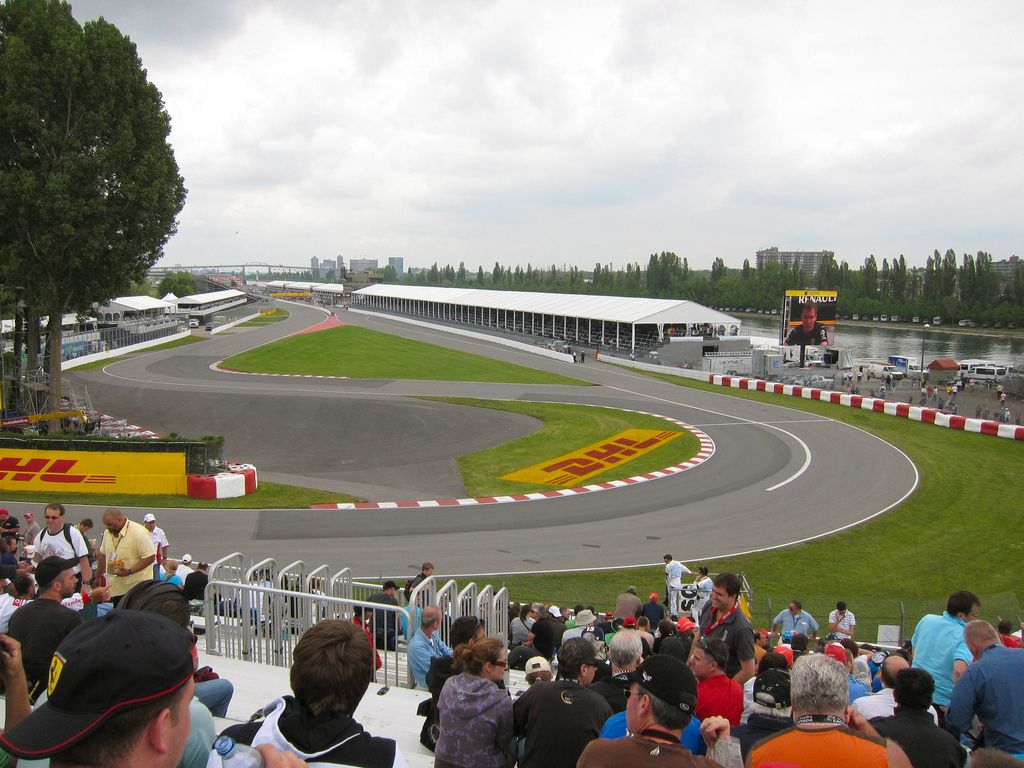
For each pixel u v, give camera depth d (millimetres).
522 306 101500
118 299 106312
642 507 29531
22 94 34906
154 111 40500
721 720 4855
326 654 3449
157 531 17062
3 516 16547
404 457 37219
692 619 17719
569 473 34406
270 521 26922
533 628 10570
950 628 7922
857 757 4090
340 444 39781
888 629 17281
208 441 29875
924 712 5117
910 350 113000
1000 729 6031
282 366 69000
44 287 38000
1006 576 22969
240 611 10141
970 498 30562
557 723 5297
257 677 8367
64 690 2080
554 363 73875
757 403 51969
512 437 41188
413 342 92625
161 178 38969
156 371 64688
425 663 8828
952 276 155125
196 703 3602
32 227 36719
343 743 3410
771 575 22906
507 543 25359
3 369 39344
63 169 36062
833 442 40344
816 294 69312
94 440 29578
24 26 35469
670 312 75188
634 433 41938
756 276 191875
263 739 3486
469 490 31719
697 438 40906
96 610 8438
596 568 23250
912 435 42312
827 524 27594
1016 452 38250
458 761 5395
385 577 21969
